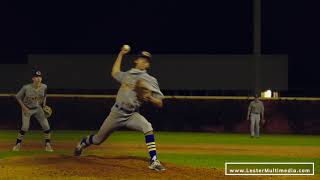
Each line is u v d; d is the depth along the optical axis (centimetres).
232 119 4791
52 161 1955
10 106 4784
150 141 1897
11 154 2698
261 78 5516
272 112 4750
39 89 2744
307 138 4331
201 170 1961
